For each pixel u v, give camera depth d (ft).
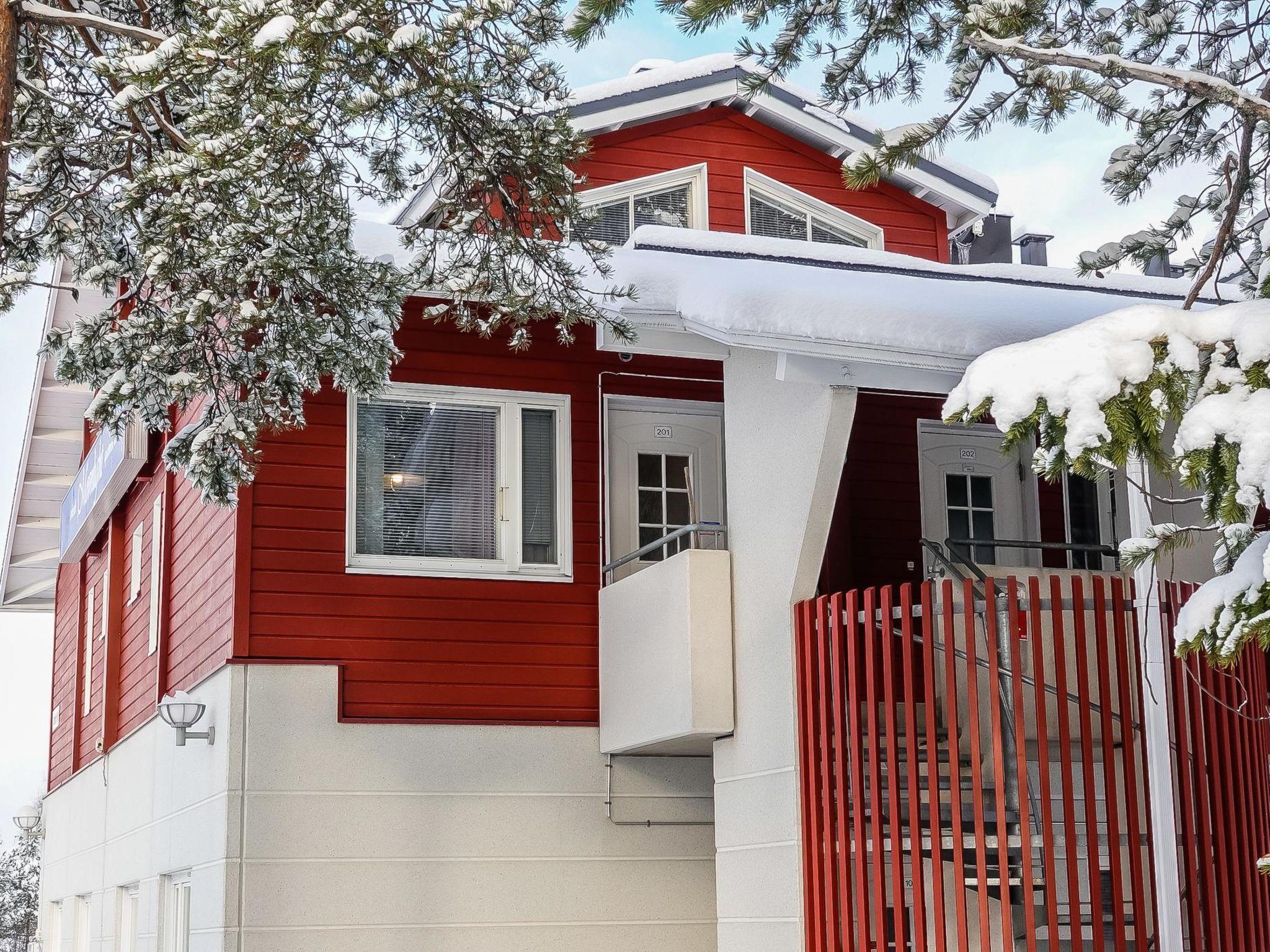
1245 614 14.12
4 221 27.63
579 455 37.11
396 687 34.47
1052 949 23.89
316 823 33.19
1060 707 24.39
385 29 24.41
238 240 25.85
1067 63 17.46
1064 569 34.73
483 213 30.27
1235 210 21.24
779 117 46.85
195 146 23.93
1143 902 24.00
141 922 41.91
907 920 28.35
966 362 25.14
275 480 34.37
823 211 47.67
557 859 34.94
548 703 35.65
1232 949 24.77
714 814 35.32
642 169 45.55
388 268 30.22
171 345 29.12
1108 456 13.60
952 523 39.29
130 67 23.04
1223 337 13.74
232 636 33.40
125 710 48.11
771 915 28.84
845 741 26.81
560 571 36.47
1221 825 25.11
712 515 38.55
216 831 33.19
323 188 28.07
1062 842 27.53
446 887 33.94
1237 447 13.33
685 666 30.96
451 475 35.99
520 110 28.45
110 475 47.03
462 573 35.50
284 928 32.53
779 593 29.17
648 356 38.14
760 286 27.48
